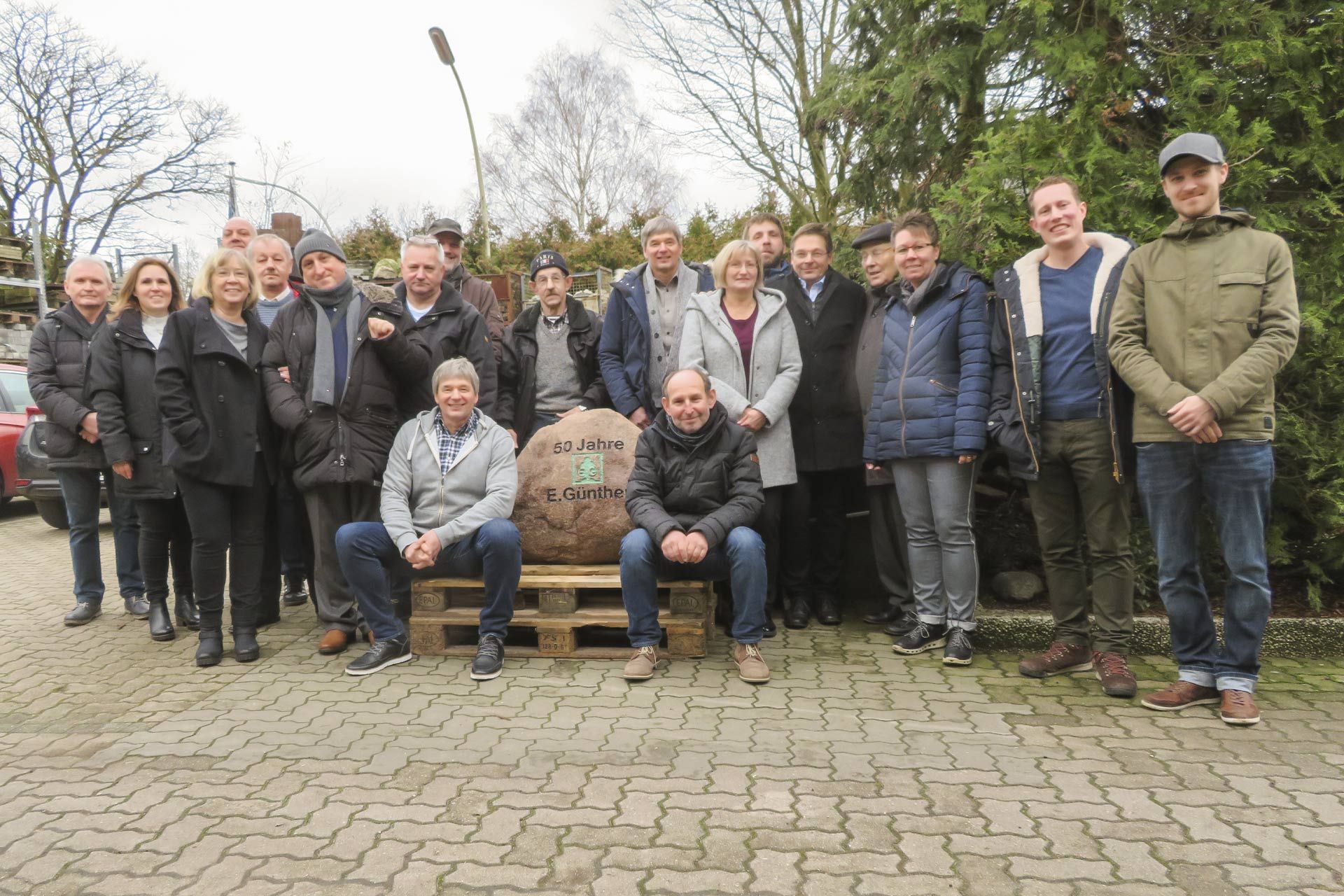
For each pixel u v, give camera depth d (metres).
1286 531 4.23
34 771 2.93
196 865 2.32
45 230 22.28
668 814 2.56
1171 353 3.19
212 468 3.95
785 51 13.14
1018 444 3.65
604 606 4.23
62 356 4.89
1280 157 4.12
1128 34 4.56
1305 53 4.14
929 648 4.13
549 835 2.45
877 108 5.87
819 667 3.92
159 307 4.52
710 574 4.04
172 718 3.40
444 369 4.03
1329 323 3.98
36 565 6.89
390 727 3.27
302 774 2.87
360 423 4.16
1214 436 3.08
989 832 2.45
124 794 2.74
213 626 4.12
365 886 2.22
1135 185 4.15
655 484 3.96
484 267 17.41
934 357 3.94
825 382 4.50
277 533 4.74
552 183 33.44
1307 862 2.28
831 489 4.66
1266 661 3.91
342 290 4.25
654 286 4.76
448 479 4.04
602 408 4.91
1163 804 2.60
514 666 3.97
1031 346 3.60
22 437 8.22
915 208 5.91
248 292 4.21
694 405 3.83
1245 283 3.07
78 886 2.23
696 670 3.89
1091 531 3.60
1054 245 3.59
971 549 3.94
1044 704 3.43
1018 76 5.20
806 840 2.41
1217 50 4.28
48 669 4.07
